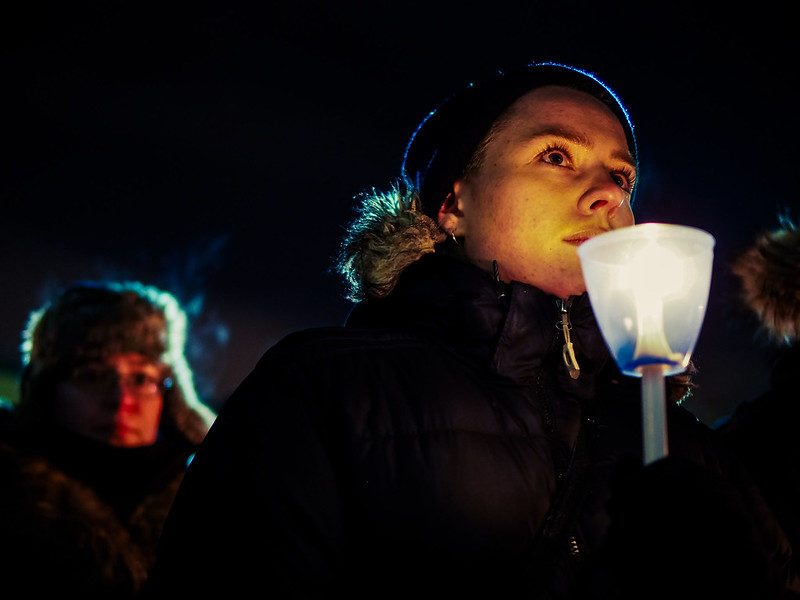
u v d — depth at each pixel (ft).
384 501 4.03
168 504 7.01
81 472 6.77
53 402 7.02
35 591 5.86
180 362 8.04
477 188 5.59
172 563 3.93
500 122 5.64
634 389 5.25
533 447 4.45
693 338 2.93
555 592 4.04
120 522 6.45
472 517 4.05
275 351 4.69
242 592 3.73
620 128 5.80
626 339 2.92
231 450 4.15
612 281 2.97
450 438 4.27
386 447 4.19
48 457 6.61
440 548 3.97
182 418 7.74
